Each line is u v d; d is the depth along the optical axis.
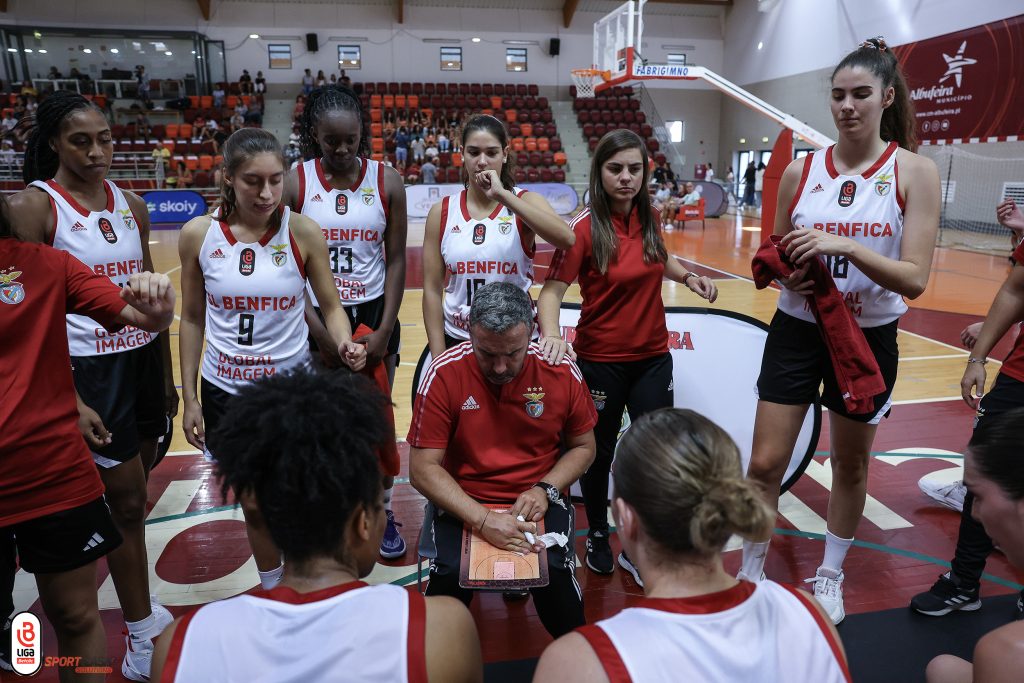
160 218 14.71
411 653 0.98
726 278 9.05
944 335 6.25
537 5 21.12
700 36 22.05
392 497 3.33
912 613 2.44
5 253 1.54
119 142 17.98
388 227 2.82
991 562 2.78
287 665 0.95
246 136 1.98
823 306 2.12
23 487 1.54
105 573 2.70
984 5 12.44
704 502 0.97
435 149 18.33
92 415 1.94
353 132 2.55
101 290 1.63
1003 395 2.29
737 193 21.19
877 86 2.08
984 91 12.47
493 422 1.91
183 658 0.96
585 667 0.94
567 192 15.22
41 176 2.17
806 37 17.84
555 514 1.88
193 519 3.11
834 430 2.37
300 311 2.26
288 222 2.19
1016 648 1.00
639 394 2.60
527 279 2.68
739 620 0.98
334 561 1.07
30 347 1.55
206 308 2.30
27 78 19.52
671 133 22.56
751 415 3.24
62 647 1.73
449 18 20.83
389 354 2.93
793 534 3.00
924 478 3.35
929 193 2.11
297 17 20.23
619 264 2.51
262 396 1.09
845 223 2.21
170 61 20.03
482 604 2.53
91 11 19.34
